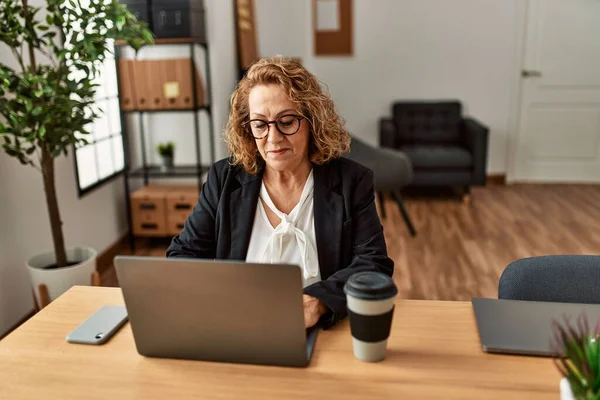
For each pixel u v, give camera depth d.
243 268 0.89
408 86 5.09
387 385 0.91
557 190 4.88
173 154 3.60
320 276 1.28
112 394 0.91
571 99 4.96
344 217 1.28
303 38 5.01
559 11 4.80
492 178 5.18
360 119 5.20
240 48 4.07
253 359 0.97
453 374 0.94
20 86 1.95
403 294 2.83
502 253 3.38
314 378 0.93
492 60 4.96
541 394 0.88
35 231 2.60
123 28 2.10
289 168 1.28
